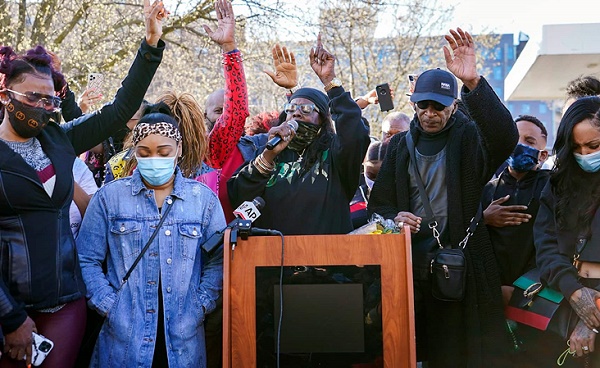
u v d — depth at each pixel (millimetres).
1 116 3162
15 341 2877
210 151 4137
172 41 14516
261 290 3035
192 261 3244
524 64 9070
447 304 3709
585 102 3533
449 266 3566
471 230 3709
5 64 3018
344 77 19141
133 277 3174
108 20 13539
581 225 3504
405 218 3699
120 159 4008
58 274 3021
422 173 3850
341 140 3646
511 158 4066
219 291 3326
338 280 3020
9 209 2936
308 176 3676
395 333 2988
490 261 3760
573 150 3533
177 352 3145
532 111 40219
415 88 3822
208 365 3545
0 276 2896
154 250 3201
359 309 3006
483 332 3654
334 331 3004
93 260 3262
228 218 3938
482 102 3553
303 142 3732
